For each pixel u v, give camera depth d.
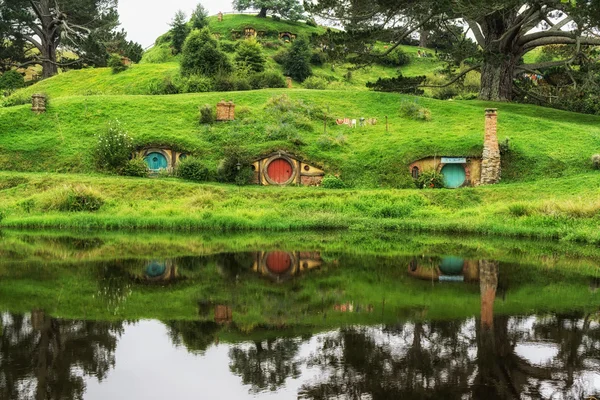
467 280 15.39
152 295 13.41
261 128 42.75
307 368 8.86
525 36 53.50
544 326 10.96
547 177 36.22
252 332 10.65
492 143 37.00
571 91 58.75
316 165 38.22
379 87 54.69
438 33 59.47
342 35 48.22
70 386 8.02
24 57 87.75
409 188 36.78
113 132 38.59
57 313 11.70
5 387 7.93
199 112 46.38
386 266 17.53
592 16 40.56
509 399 7.70
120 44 88.25
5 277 15.16
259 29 94.12
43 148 40.47
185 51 63.12
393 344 9.99
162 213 29.33
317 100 50.22
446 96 69.50
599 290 14.09
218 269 16.77
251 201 33.09
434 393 7.90
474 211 29.89
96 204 30.61
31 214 29.25
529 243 23.06
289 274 16.14
